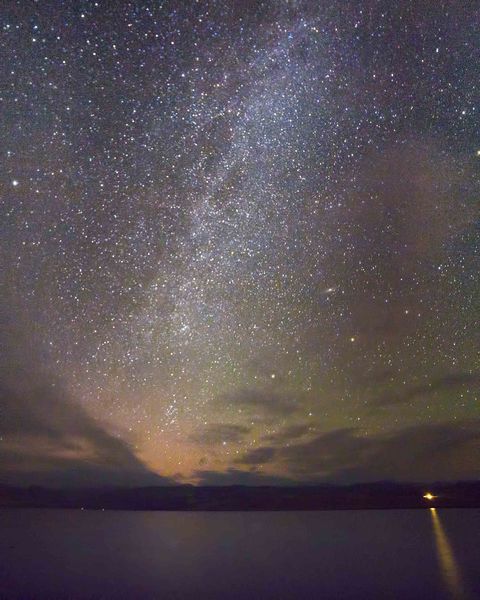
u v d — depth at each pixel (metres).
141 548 4.31
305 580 3.50
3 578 3.55
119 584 3.44
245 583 3.44
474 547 4.28
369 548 4.26
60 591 3.28
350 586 3.40
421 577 3.52
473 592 3.27
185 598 3.20
